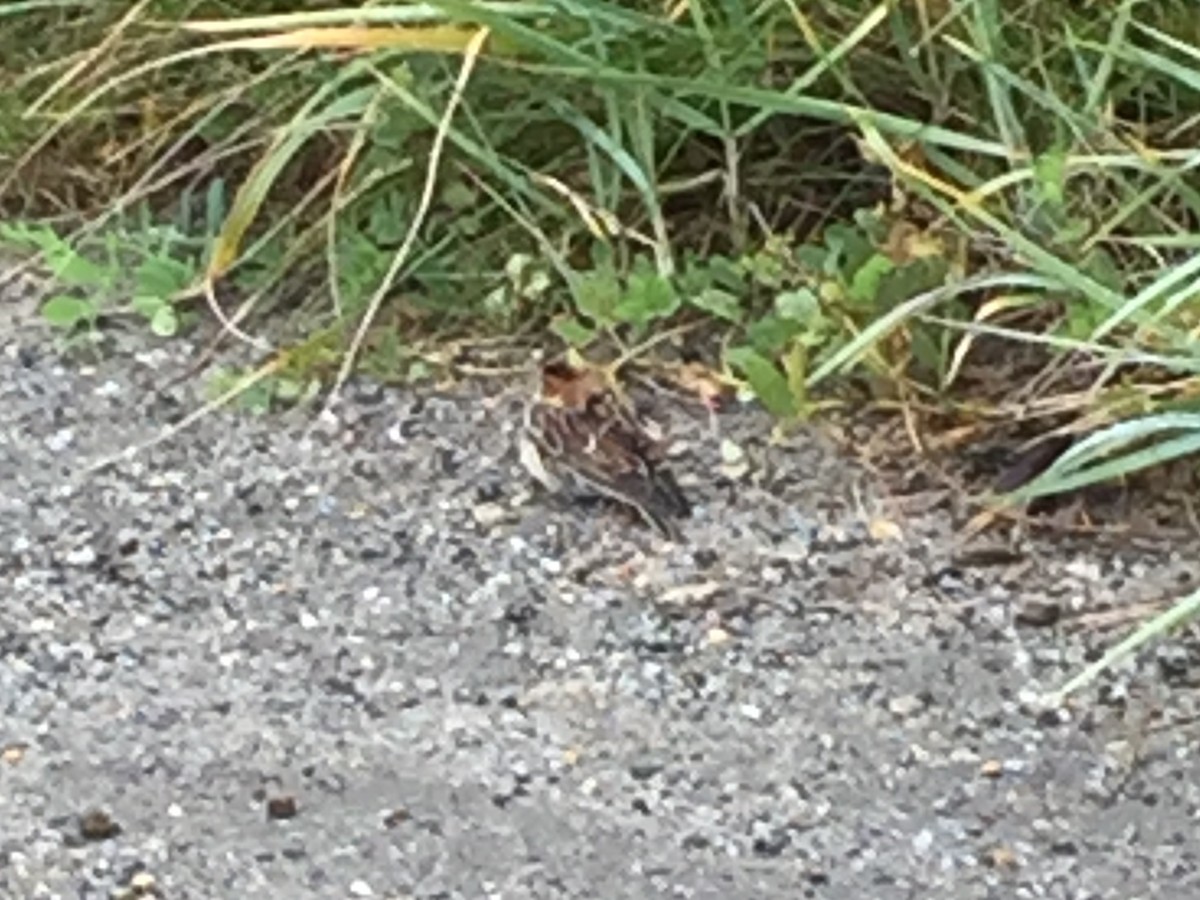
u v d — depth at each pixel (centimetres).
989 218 379
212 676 345
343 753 329
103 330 421
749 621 352
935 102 413
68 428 399
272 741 332
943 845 311
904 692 338
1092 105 396
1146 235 393
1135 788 320
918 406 387
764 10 416
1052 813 316
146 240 436
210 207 437
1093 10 414
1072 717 333
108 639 352
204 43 452
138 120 457
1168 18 410
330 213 420
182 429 397
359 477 385
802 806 318
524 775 325
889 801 319
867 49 419
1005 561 362
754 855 310
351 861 310
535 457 379
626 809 318
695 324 408
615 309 405
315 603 359
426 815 318
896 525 370
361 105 418
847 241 409
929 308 388
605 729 333
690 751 328
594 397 379
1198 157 384
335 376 405
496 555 367
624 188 423
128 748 331
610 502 377
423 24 419
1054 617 351
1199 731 329
